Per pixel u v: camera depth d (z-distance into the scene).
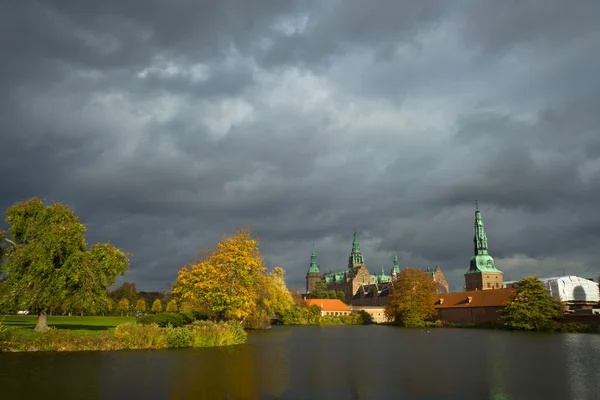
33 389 21.95
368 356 41.53
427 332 89.69
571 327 87.44
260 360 35.41
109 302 45.16
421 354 43.41
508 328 97.25
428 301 125.31
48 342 35.44
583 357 40.38
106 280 45.53
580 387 25.19
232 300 56.66
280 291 100.31
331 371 30.95
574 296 143.25
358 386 25.22
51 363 29.66
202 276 58.03
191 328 45.19
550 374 29.94
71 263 43.00
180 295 71.75
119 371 27.45
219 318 62.44
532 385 25.81
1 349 34.09
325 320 151.12
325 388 24.45
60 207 45.47
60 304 44.88
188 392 22.27
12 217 43.69
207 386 23.81
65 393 21.28
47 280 42.09
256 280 61.25
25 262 42.84
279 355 40.00
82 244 44.91
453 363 36.03
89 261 44.25
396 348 50.56
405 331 94.44
